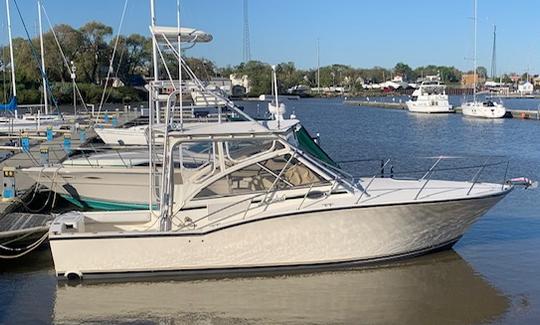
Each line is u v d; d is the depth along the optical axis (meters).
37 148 24.17
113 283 9.96
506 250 11.79
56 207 15.98
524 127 48.09
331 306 9.16
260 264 10.16
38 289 9.84
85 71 78.38
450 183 11.62
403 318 8.72
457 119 59.09
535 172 23.47
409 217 10.38
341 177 10.74
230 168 10.46
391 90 150.00
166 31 11.51
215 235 9.90
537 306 9.07
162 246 9.89
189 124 11.33
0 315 8.81
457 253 11.52
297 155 10.47
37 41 70.19
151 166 11.28
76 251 9.82
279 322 8.66
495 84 117.56
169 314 8.96
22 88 62.25
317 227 10.09
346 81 156.00
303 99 124.81
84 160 16.17
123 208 15.39
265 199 10.43
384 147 33.84
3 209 13.42
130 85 79.94
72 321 8.69
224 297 9.51
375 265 10.69
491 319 8.62
